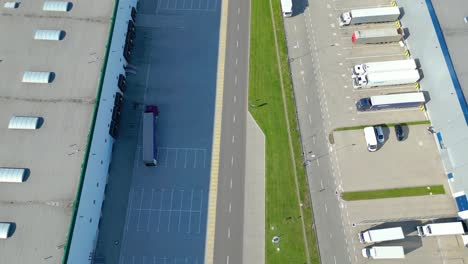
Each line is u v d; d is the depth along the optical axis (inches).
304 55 3166.8
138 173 2839.6
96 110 2564.0
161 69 3152.1
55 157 2450.8
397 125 2903.5
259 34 3253.0
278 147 2878.9
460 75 2714.1
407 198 2723.9
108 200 2770.7
